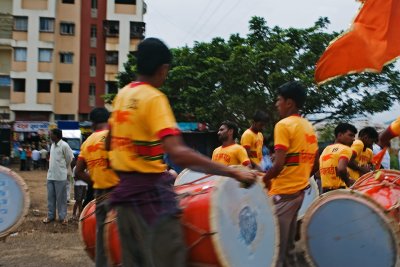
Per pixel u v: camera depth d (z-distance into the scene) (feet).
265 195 11.49
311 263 14.02
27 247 23.82
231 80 76.59
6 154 110.22
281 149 14.26
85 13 136.15
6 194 18.03
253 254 10.78
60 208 31.32
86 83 135.64
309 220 13.98
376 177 15.78
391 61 18.19
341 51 18.99
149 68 9.79
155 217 9.41
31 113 133.59
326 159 20.49
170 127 9.09
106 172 15.78
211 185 10.59
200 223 9.98
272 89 73.92
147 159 9.52
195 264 10.13
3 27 131.75
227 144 21.95
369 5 18.47
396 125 14.30
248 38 80.74
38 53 132.67
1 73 134.10
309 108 75.56
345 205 13.42
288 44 75.10
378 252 12.96
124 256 9.84
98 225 14.58
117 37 136.36
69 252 22.71
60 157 31.22
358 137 22.91
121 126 9.71
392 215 14.17
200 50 83.15
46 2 132.77
